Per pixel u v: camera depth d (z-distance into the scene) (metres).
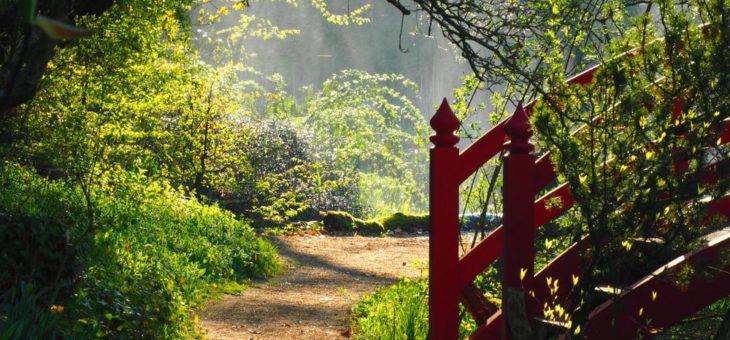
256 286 11.39
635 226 4.52
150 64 10.74
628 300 4.97
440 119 5.56
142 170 12.00
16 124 9.74
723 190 4.54
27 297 5.24
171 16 11.49
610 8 5.48
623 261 4.82
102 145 10.70
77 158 10.34
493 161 7.67
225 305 9.85
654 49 4.57
